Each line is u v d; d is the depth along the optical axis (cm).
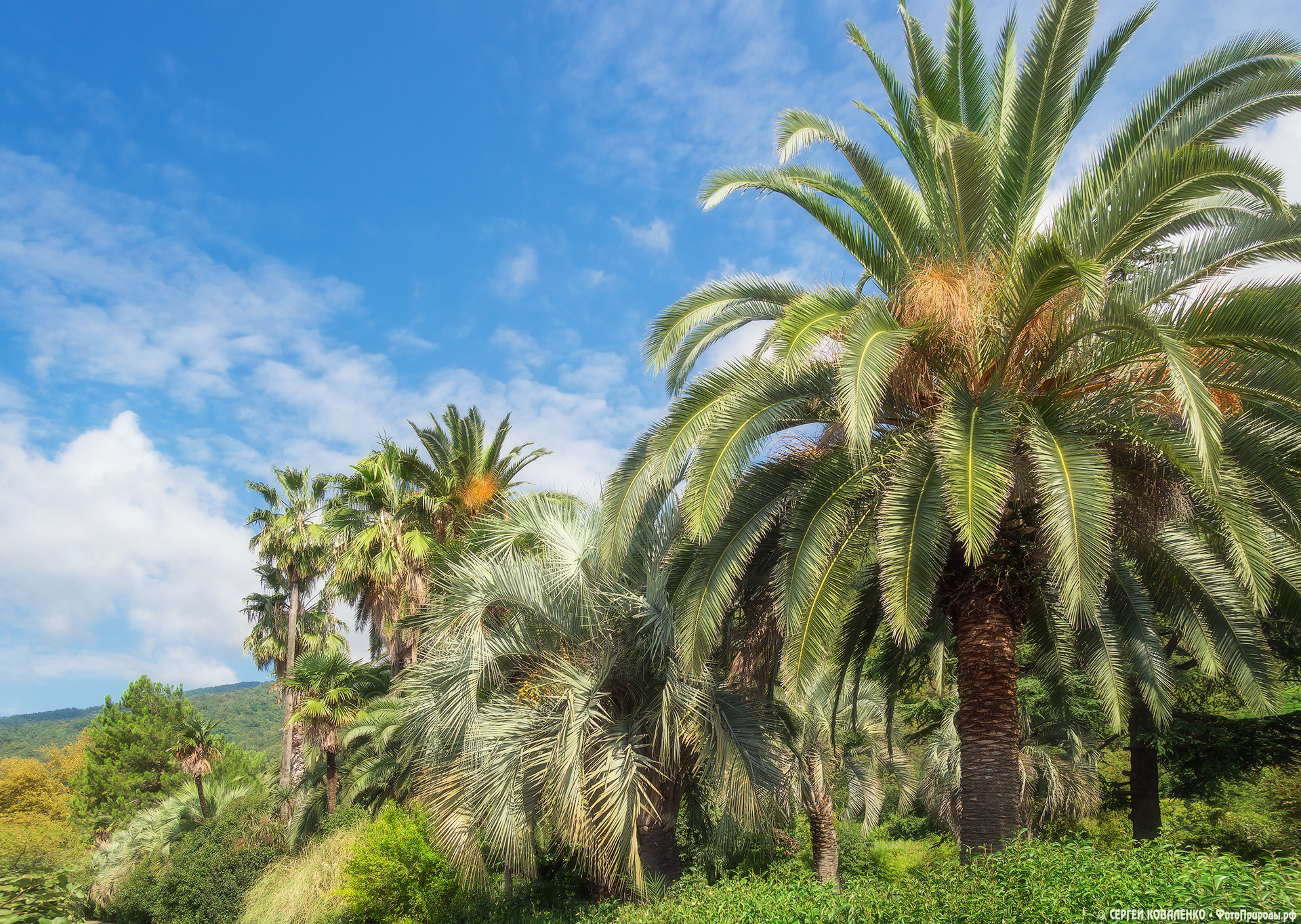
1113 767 2005
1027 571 869
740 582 1081
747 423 833
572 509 1191
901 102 962
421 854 1457
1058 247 706
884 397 877
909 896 664
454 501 2378
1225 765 1469
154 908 2431
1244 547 713
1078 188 846
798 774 1434
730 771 1017
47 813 6072
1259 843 1517
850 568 838
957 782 1881
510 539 1214
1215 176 705
